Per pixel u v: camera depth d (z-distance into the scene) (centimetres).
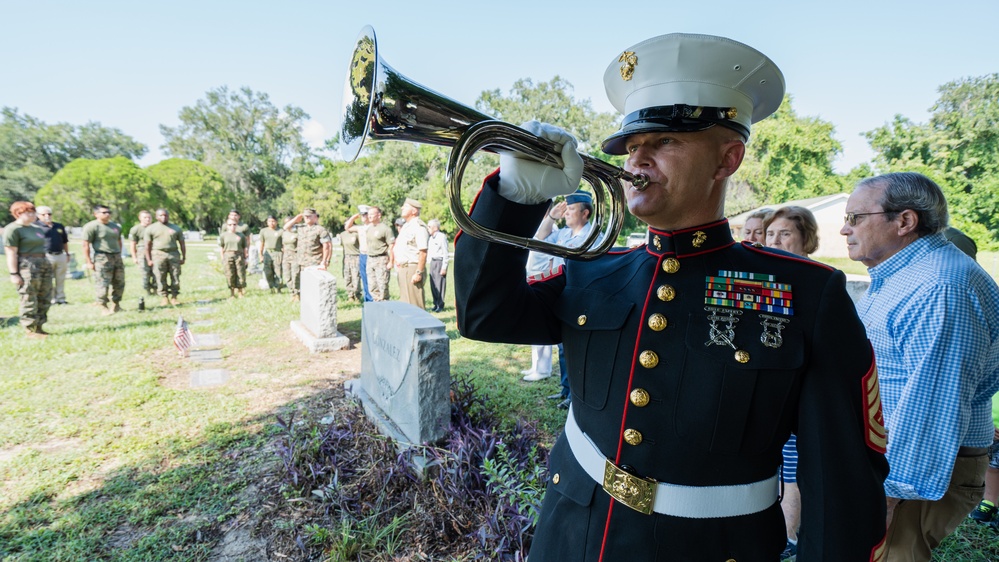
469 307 116
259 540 265
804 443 102
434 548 250
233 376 525
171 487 312
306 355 607
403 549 250
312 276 657
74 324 755
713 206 115
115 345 634
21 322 669
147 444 366
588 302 124
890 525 171
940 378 147
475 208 111
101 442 371
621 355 115
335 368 557
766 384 102
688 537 105
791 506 213
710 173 109
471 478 277
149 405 442
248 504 293
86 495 305
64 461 342
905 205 164
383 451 318
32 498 301
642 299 117
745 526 105
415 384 312
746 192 3481
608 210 123
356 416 380
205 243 3584
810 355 101
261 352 619
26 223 666
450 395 345
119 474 328
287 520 276
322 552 253
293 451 318
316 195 4150
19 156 5741
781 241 256
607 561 109
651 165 108
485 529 243
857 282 450
